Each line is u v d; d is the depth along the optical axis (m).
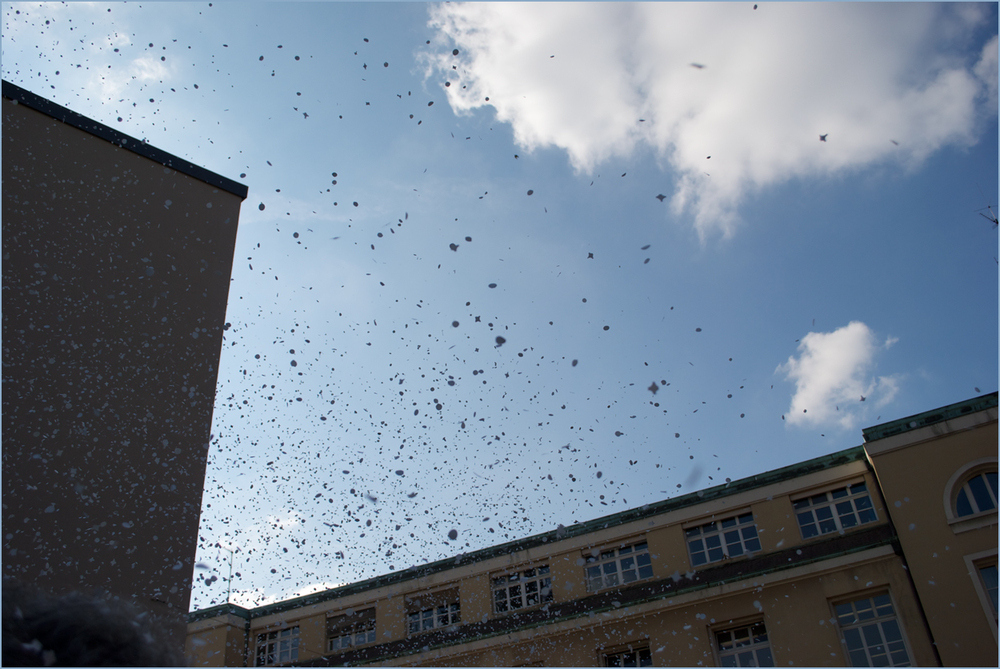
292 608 21.55
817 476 17.70
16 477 7.82
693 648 16.55
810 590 16.16
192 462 9.55
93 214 10.09
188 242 11.15
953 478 15.46
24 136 9.80
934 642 14.27
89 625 1.41
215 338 10.74
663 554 18.34
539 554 19.67
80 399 8.76
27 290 8.90
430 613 20.25
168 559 8.70
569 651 17.66
